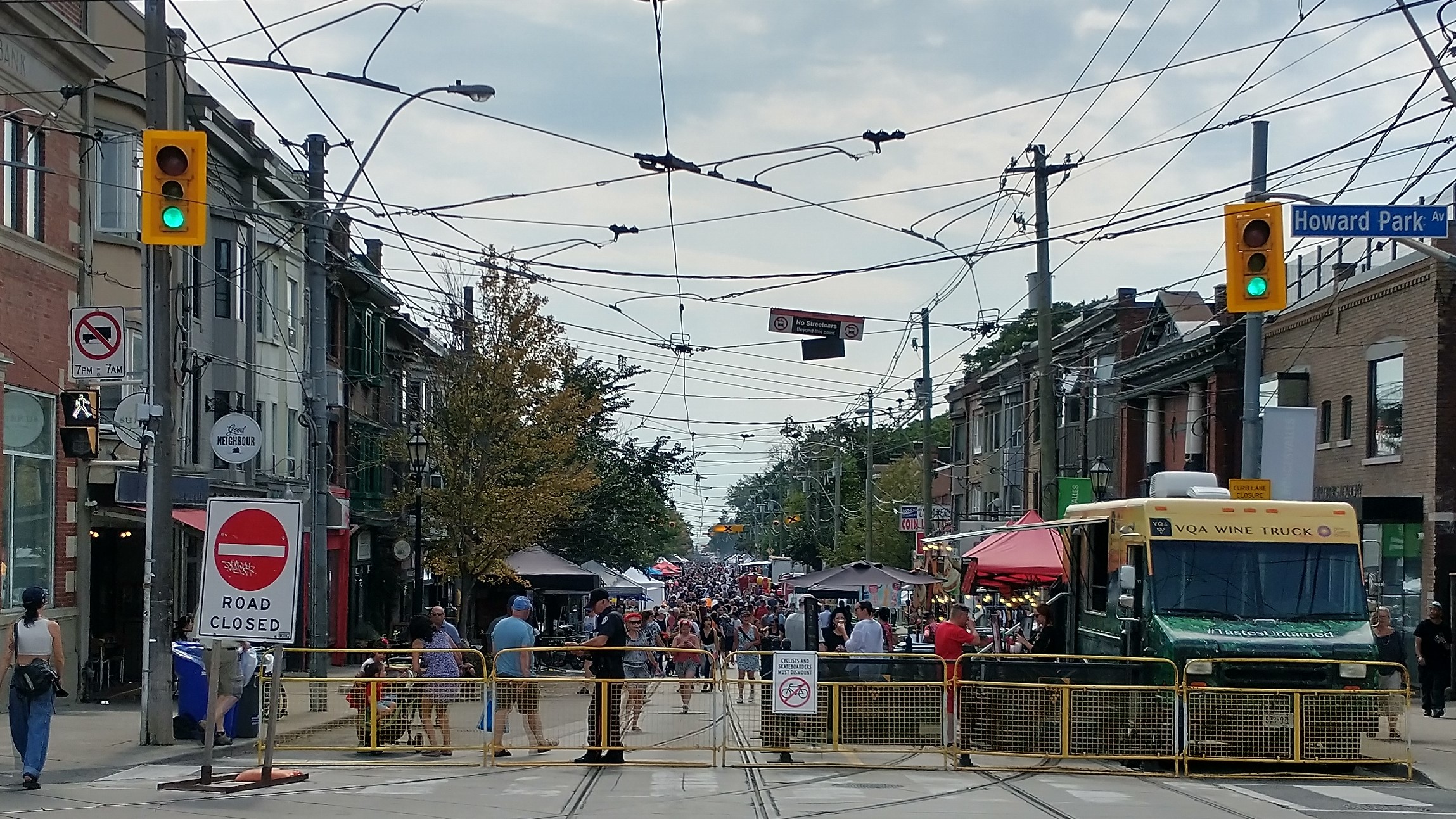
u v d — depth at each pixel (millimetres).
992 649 25812
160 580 16000
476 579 35688
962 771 15141
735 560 154875
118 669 24734
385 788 13070
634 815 11672
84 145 22422
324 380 22688
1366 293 28750
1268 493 20094
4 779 12945
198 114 26438
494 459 35219
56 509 21297
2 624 19141
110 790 12445
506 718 15164
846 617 29047
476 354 34781
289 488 34094
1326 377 30797
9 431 19938
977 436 60750
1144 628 16297
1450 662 25172
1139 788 14062
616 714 15188
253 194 30297
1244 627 15836
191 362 27406
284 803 11859
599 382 50594
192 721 16641
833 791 13453
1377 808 12711
